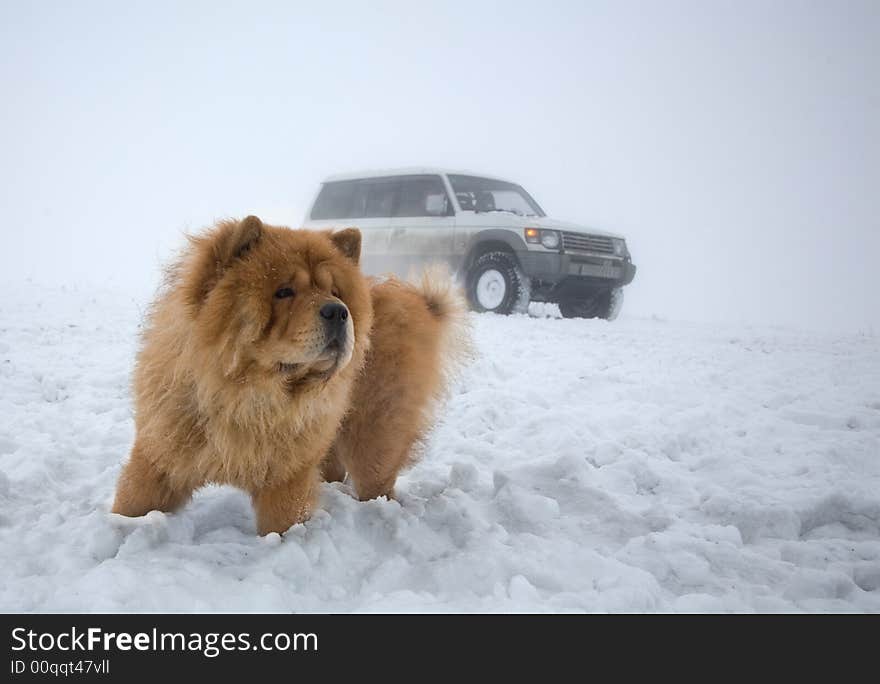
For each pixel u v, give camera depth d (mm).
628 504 4824
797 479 5289
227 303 3543
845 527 4660
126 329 10055
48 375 7336
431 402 4973
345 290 3932
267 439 3777
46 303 11766
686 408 7453
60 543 3777
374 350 4523
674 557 3943
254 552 3771
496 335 11352
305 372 3715
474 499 4848
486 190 16344
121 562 3465
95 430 5840
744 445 6168
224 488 4750
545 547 4055
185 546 3738
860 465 5762
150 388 3807
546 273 14500
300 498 4020
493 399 7316
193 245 3893
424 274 5254
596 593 3480
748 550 4203
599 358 9914
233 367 3549
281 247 3756
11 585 3225
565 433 6195
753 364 9883
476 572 3703
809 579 3723
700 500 4969
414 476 5359
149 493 3955
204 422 3719
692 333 13445
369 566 3848
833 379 8961
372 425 4574
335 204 17469
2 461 5016
